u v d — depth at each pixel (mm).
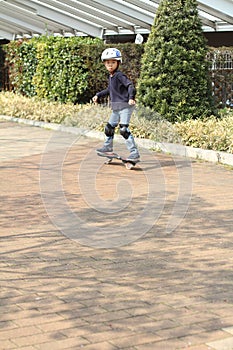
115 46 23422
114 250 8508
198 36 18500
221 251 8484
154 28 18562
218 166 14258
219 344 5812
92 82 24156
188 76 18266
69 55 24000
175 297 6918
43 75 25219
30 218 10008
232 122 17125
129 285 7266
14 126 21203
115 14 26969
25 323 6250
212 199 11258
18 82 28000
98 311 6539
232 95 21812
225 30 25469
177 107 18156
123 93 13648
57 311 6539
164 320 6324
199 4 22828
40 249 8516
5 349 5727
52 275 7582
